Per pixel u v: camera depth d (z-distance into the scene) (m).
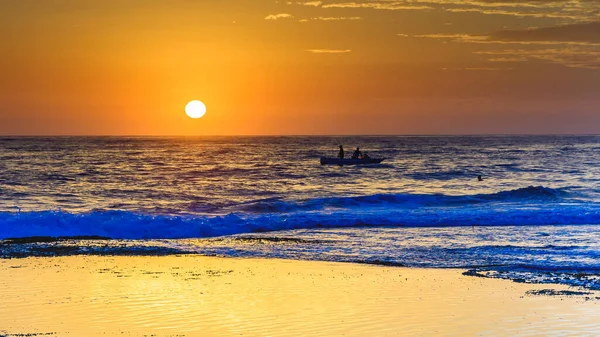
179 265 30.22
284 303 22.89
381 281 26.69
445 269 29.47
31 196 67.56
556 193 66.75
